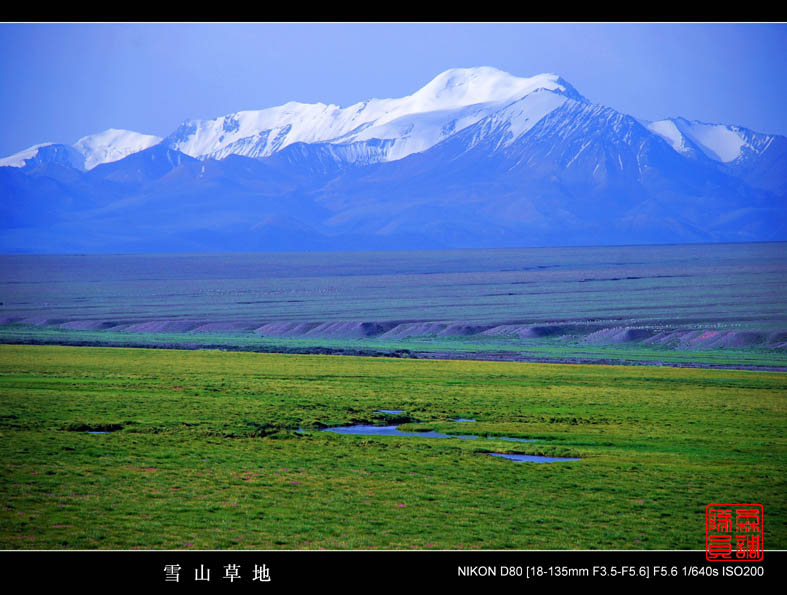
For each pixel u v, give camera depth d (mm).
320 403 79875
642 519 42719
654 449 60312
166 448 55719
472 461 54875
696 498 46438
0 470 47281
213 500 43812
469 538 39438
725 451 59594
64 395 78750
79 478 46688
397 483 48531
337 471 51000
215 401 78875
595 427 69562
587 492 47438
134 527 39094
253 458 53781
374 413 74438
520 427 69188
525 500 45719
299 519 41406
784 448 60625
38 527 38344
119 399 77688
